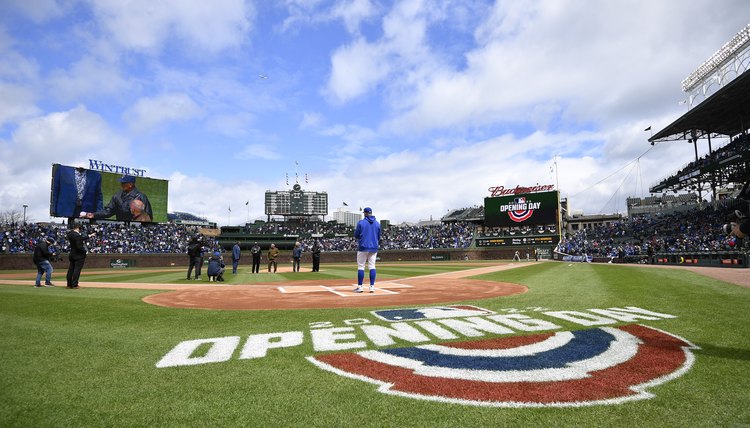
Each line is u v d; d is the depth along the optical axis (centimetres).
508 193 6531
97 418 288
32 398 324
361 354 448
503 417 288
